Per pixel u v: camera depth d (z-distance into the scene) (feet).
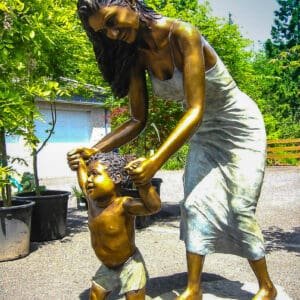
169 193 35.86
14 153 44.75
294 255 17.38
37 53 17.20
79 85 22.15
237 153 9.70
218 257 16.96
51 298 12.91
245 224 9.59
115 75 9.73
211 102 9.61
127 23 8.18
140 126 10.18
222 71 9.37
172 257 17.11
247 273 14.89
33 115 17.46
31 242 20.07
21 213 17.42
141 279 9.02
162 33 8.74
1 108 15.65
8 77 17.08
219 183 9.78
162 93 9.91
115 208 8.68
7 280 14.71
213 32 24.30
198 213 9.58
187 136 8.46
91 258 17.30
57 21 18.54
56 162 50.19
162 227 22.79
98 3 7.95
